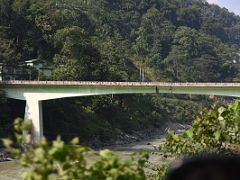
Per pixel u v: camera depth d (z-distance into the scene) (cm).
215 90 6544
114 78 10562
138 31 19262
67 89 7112
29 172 297
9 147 314
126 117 10262
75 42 10156
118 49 16988
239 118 709
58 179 307
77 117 8694
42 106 8050
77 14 15425
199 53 18912
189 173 344
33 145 304
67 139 8138
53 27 11606
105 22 18325
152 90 6831
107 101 9694
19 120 329
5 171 4925
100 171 336
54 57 10519
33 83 7188
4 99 7294
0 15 11094
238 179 331
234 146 706
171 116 13038
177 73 18000
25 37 11156
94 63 10100
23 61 10594
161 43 19150
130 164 343
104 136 8631
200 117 737
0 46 10119
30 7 11631
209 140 724
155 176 827
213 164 334
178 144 755
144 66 17425
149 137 10100
